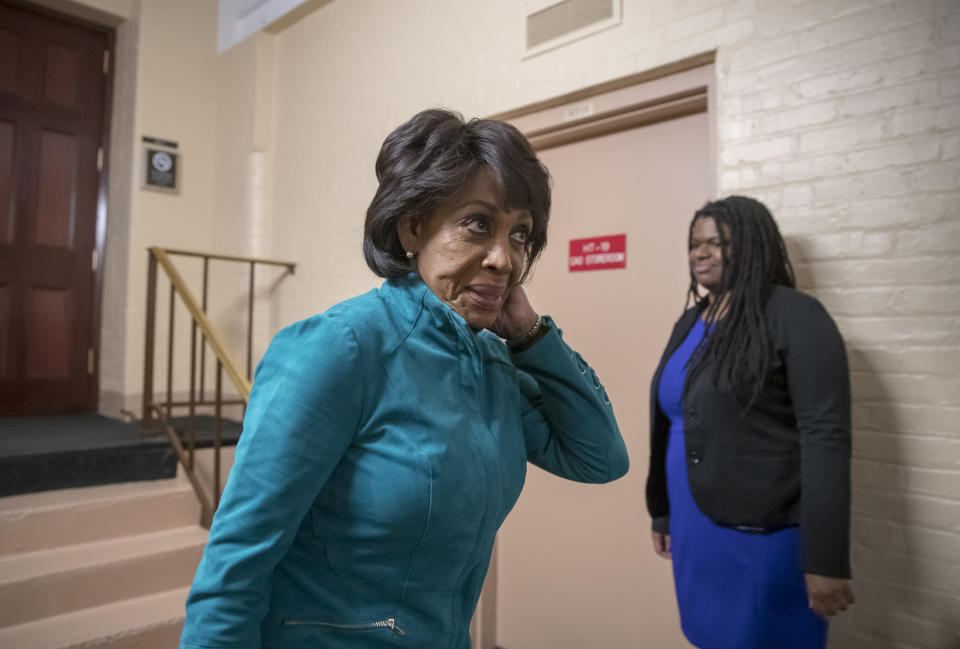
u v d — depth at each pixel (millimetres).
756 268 1306
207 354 3662
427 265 679
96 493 2246
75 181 3568
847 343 1571
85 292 3607
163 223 3605
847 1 1611
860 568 1520
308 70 3320
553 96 2201
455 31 2564
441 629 671
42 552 2035
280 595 656
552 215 2369
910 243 1498
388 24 2877
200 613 582
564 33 2180
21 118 3381
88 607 1931
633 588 2064
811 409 1141
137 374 3467
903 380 1492
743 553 1180
